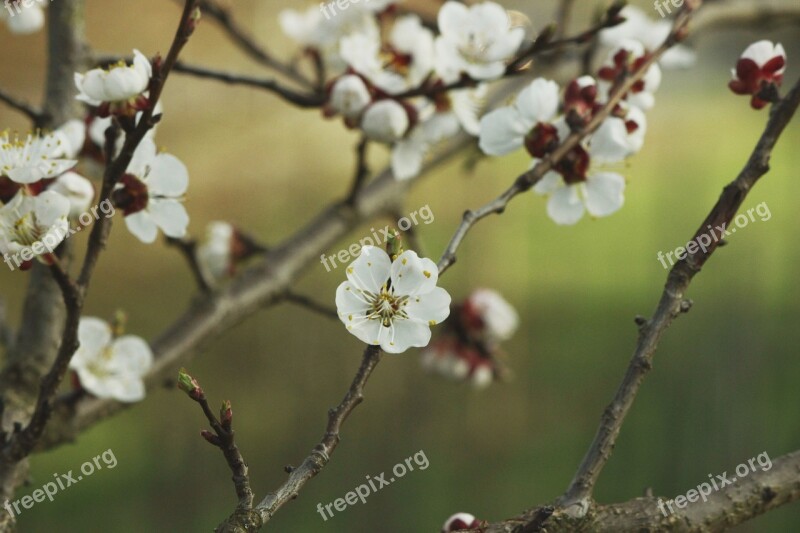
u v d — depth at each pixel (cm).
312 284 623
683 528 136
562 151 159
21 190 144
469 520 148
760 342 511
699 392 512
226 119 723
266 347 598
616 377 639
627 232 826
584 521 130
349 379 583
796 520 447
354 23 252
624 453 516
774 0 301
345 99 211
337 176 777
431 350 325
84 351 209
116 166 142
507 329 321
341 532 509
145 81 145
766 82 163
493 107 276
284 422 570
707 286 538
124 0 803
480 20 198
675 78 975
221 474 550
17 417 197
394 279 134
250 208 795
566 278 772
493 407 595
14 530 163
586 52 254
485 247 616
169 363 235
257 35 558
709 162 823
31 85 794
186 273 830
